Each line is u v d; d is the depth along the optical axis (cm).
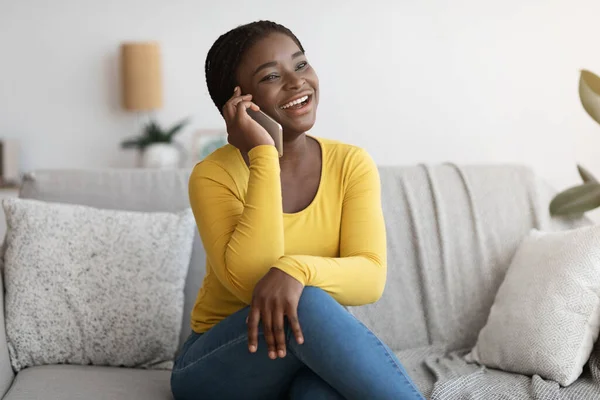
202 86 425
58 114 423
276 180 141
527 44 430
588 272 179
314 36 427
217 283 156
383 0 426
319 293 131
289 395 143
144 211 208
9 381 181
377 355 125
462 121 433
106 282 189
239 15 423
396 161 434
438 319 208
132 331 188
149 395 161
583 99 206
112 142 426
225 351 138
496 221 218
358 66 429
